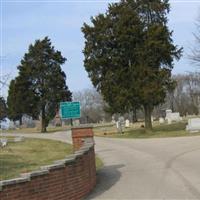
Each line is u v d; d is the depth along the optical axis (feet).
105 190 48.73
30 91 240.32
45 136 169.27
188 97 416.87
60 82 239.91
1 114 287.69
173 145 102.12
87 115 428.15
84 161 46.37
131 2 165.48
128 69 160.66
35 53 240.12
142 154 85.61
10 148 104.22
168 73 159.74
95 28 162.71
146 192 46.09
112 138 147.64
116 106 161.07
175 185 49.37
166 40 161.17
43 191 37.47
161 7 164.55
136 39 159.63
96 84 166.20
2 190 33.19
